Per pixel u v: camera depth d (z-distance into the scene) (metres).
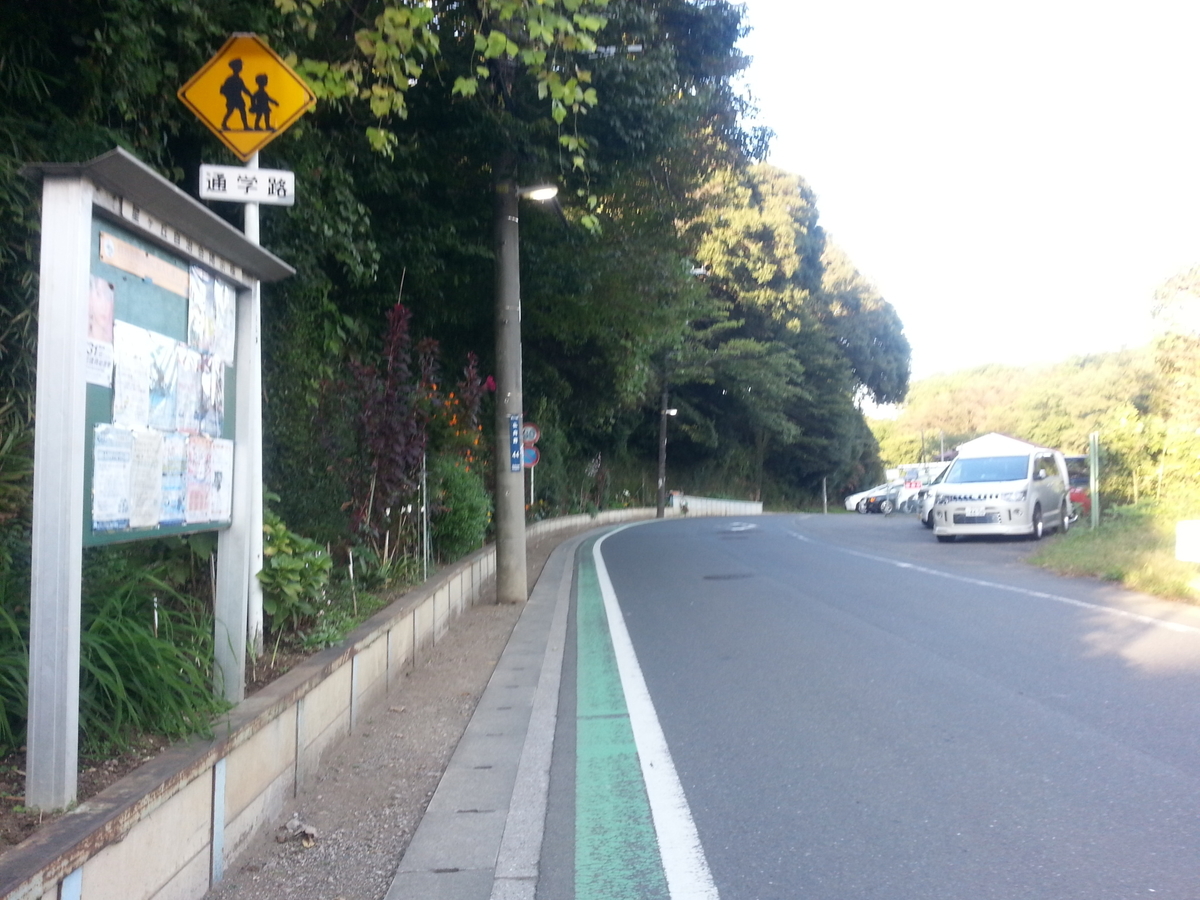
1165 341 26.81
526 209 15.21
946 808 5.28
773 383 46.50
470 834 5.10
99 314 3.75
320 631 6.72
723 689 8.12
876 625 10.73
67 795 3.48
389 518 10.74
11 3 6.23
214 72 6.90
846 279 59.16
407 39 8.26
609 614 12.54
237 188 6.88
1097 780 5.62
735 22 15.68
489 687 8.49
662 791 5.71
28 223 5.52
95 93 6.66
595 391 24.20
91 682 4.14
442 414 13.72
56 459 3.53
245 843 4.60
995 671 8.37
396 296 13.93
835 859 4.68
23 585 4.41
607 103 12.70
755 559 18.77
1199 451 23.72
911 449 95.25
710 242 35.47
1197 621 10.54
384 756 6.42
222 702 4.76
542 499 31.11
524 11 8.39
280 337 9.47
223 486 5.00
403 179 12.74
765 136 17.41
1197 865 4.46
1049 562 15.98
